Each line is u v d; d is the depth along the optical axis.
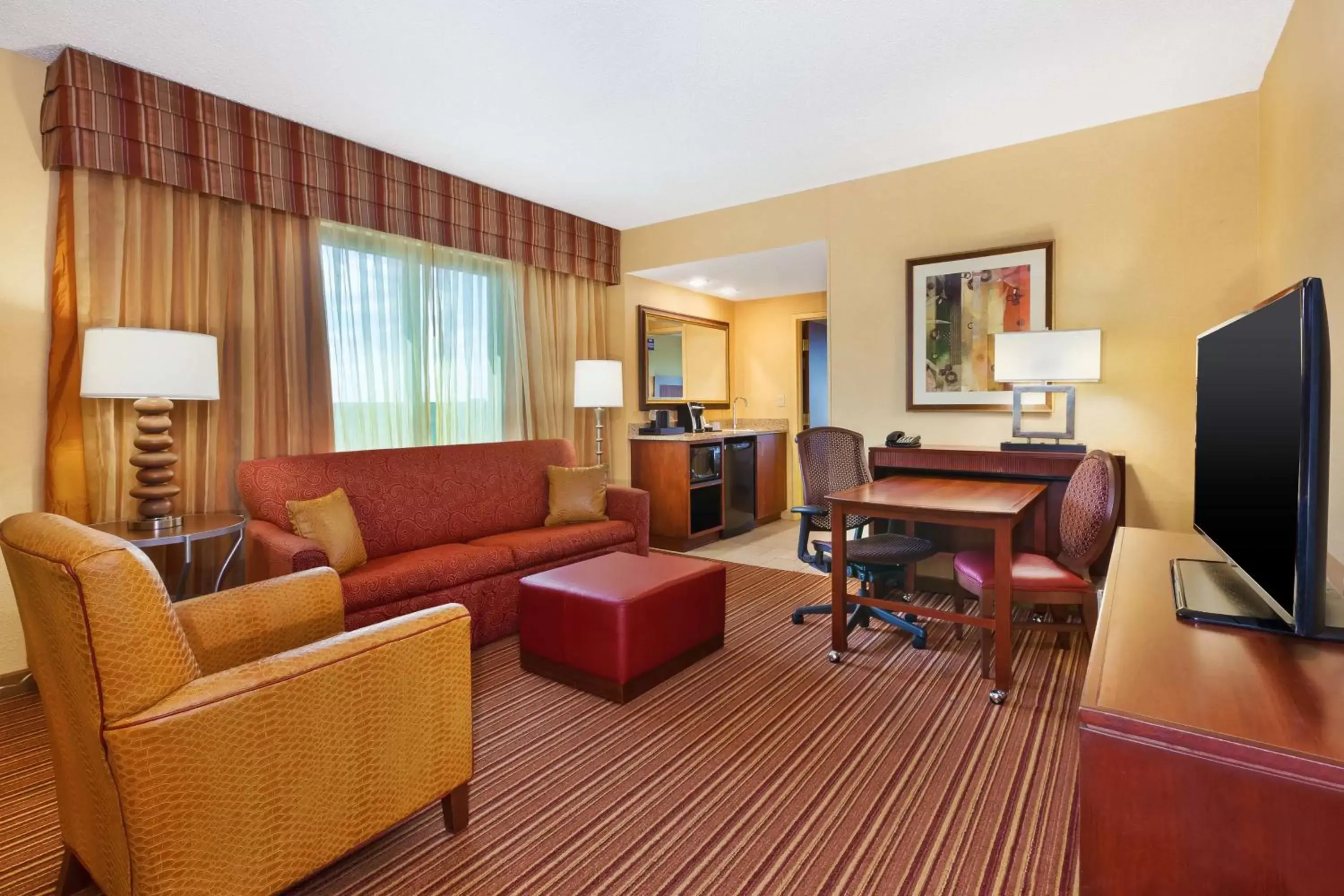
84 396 2.31
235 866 1.19
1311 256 2.12
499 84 2.76
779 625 3.13
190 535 2.31
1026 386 3.44
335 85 2.75
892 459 3.58
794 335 6.10
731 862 1.48
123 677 1.08
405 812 1.46
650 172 3.85
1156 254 3.15
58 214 2.51
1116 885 0.80
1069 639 2.88
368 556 2.92
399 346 3.69
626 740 2.04
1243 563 1.21
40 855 1.52
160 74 2.64
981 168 3.58
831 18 2.30
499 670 2.61
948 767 1.87
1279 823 0.71
